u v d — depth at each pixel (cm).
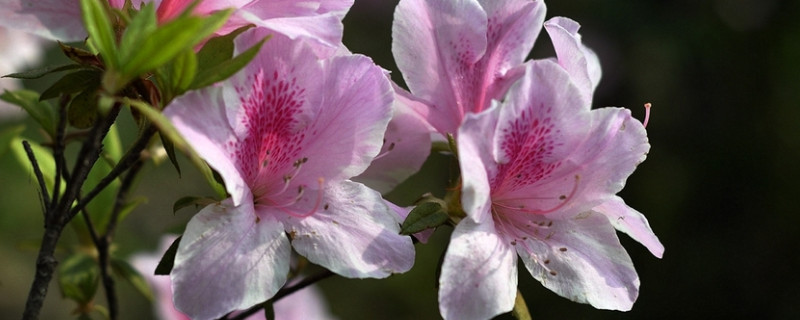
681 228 163
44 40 104
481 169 72
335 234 72
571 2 169
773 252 161
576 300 73
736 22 166
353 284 158
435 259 163
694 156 164
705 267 161
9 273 129
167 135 70
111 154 85
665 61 166
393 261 72
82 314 84
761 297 160
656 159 164
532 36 77
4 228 128
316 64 72
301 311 90
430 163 161
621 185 74
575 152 74
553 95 73
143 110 68
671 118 165
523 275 165
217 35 72
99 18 68
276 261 71
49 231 72
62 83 72
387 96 72
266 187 73
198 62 70
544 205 75
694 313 161
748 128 164
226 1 71
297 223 72
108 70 69
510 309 72
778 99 163
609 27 168
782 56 163
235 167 71
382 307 159
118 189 85
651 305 161
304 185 72
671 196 162
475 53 76
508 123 72
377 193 73
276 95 72
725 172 163
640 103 166
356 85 72
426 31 76
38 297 71
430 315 160
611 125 74
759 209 162
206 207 71
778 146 162
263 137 72
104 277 82
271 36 69
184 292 70
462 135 71
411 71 76
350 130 72
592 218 75
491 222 73
